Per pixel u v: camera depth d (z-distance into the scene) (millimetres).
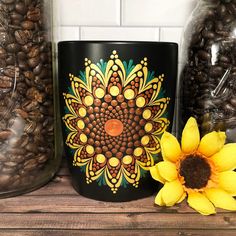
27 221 399
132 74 399
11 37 409
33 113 448
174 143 447
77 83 415
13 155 437
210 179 446
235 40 448
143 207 435
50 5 484
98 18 587
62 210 425
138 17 589
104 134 419
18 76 423
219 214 423
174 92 444
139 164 437
